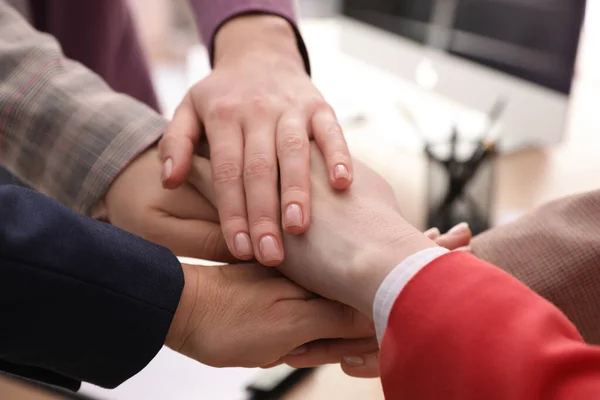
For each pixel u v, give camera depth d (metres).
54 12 0.78
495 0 1.01
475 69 1.07
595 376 0.30
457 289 0.36
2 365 0.42
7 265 0.37
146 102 0.93
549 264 0.53
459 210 0.86
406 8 1.18
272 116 0.55
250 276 0.50
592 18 1.51
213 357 0.48
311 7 2.07
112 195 0.57
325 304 0.49
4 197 0.39
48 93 0.57
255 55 0.63
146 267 0.44
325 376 0.63
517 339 0.32
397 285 0.39
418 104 1.27
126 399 0.60
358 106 1.29
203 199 0.56
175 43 2.10
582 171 1.03
